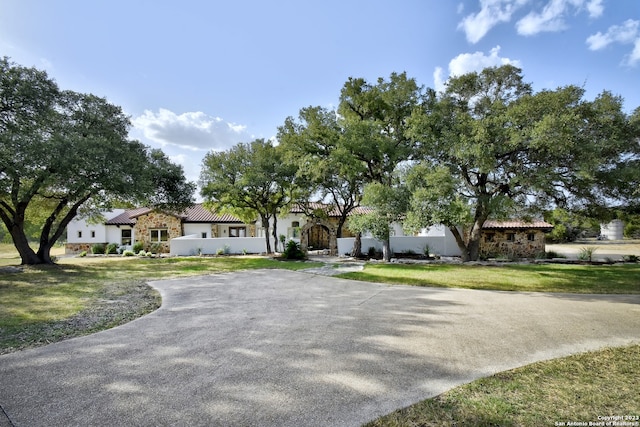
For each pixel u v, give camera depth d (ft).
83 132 50.31
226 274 43.01
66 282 36.83
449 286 33.55
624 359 14.23
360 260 60.80
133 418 9.66
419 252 73.41
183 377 12.48
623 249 88.99
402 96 52.85
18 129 43.45
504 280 36.17
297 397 10.94
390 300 26.78
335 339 16.98
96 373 12.86
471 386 11.70
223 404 10.47
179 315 22.18
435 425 9.30
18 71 44.32
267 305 25.11
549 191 43.65
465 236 73.41
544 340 16.78
